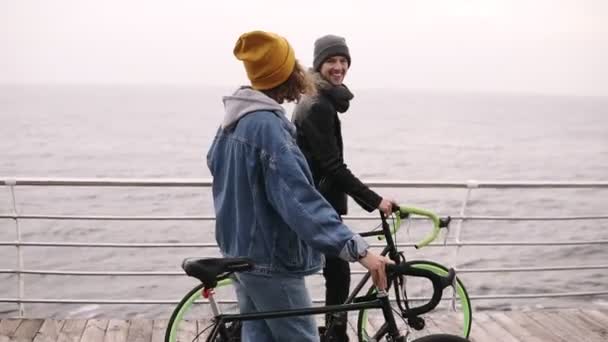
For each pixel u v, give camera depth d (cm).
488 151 9419
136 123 15400
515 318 409
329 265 304
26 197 4012
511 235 3034
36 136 11069
